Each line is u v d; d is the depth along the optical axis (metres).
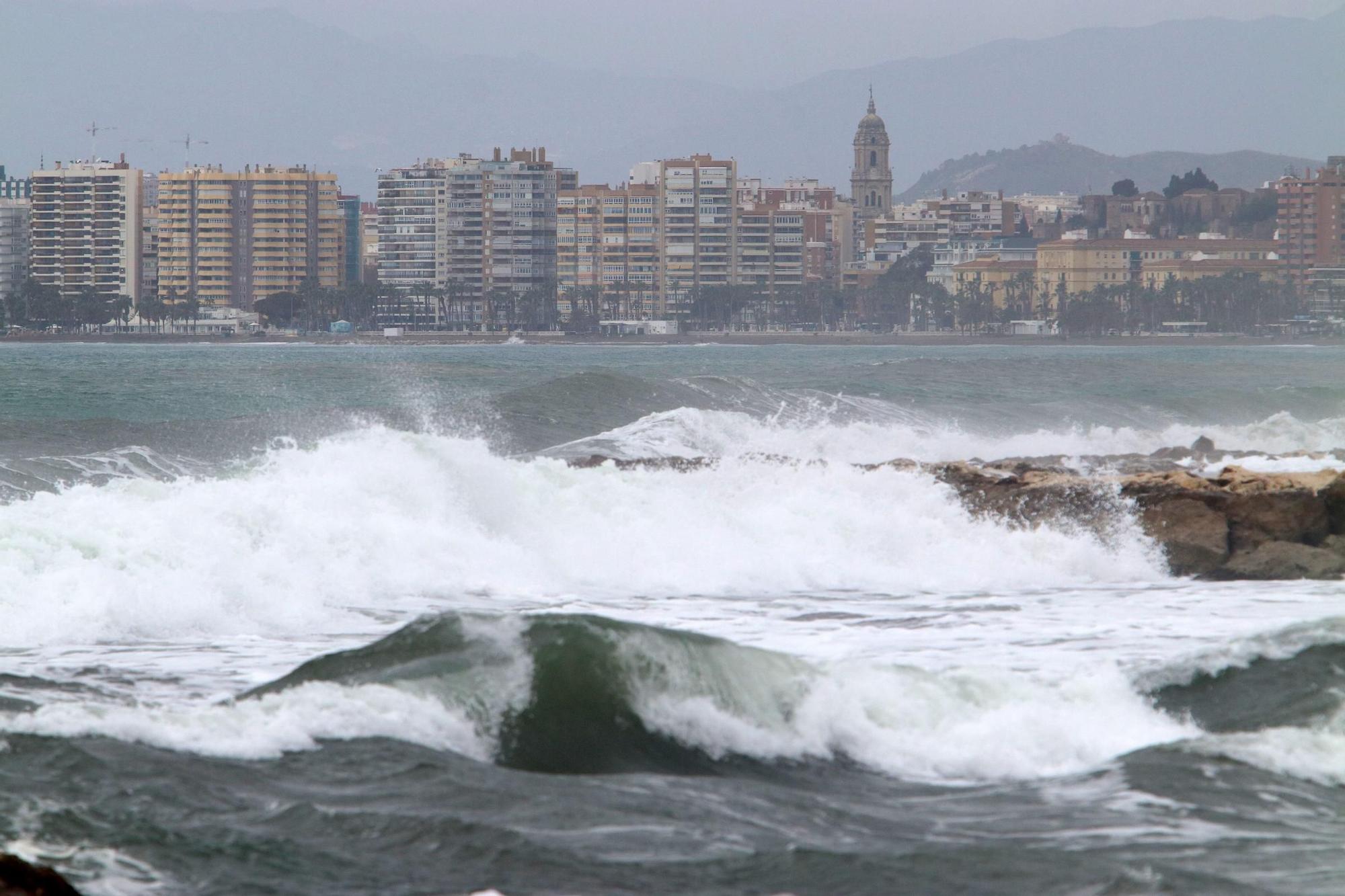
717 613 96.88
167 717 57.16
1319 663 68.50
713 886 45.72
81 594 84.38
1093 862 48.28
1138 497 121.81
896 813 53.38
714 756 58.72
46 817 48.25
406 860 46.84
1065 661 80.00
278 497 104.94
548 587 104.19
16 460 145.25
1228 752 59.69
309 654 79.56
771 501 125.38
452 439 127.88
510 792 52.69
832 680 63.91
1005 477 131.00
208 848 47.09
